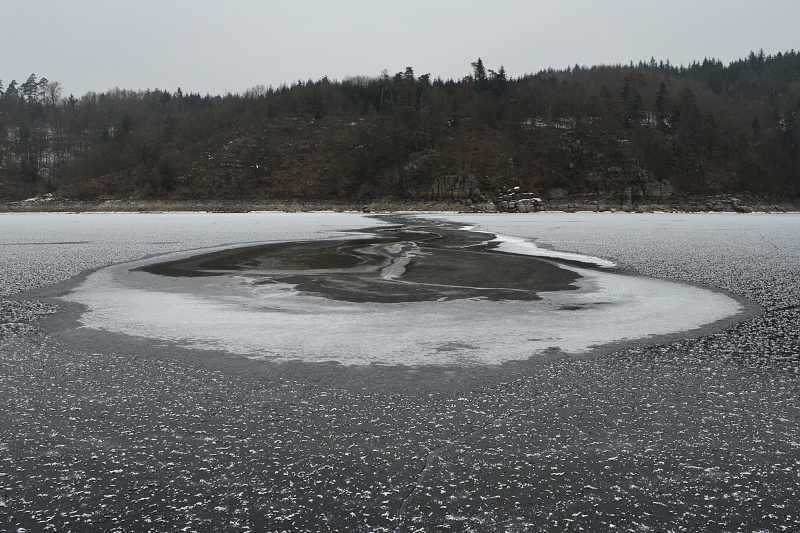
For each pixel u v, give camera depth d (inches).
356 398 252.7
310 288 573.3
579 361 310.3
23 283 607.2
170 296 526.3
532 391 261.6
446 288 573.3
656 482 177.9
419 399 251.1
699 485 176.1
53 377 283.4
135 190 4192.9
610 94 5339.6
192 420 227.8
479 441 207.6
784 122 5132.9
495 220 2288.4
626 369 295.6
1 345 346.3
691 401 248.2
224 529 152.4
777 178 4397.1
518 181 3826.3
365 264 776.3
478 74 5506.9
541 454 197.0
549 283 606.9
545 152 4023.1
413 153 3900.1
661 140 4227.4
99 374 288.4
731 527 153.9
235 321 416.2
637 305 480.1
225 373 290.0
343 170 4234.7
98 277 653.3
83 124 6333.7
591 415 232.1
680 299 509.0
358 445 204.4
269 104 5236.2
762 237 1270.9
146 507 164.1
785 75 7214.6
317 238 1262.3
